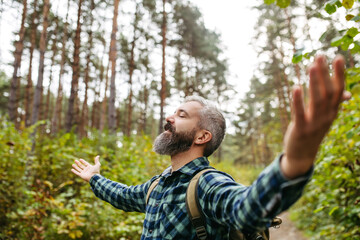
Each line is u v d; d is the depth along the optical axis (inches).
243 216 28.1
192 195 39.2
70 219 128.2
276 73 713.0
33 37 517.3
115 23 331.9
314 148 23.3
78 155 189.6
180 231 39.0
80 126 572.1
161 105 483.5
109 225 135.4
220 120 50.2
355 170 94.8
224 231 38.4
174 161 48.8
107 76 562.9
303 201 280.4
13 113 388.2
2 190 135.0
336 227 103.5
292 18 512.7
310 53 46.1
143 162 185.5
